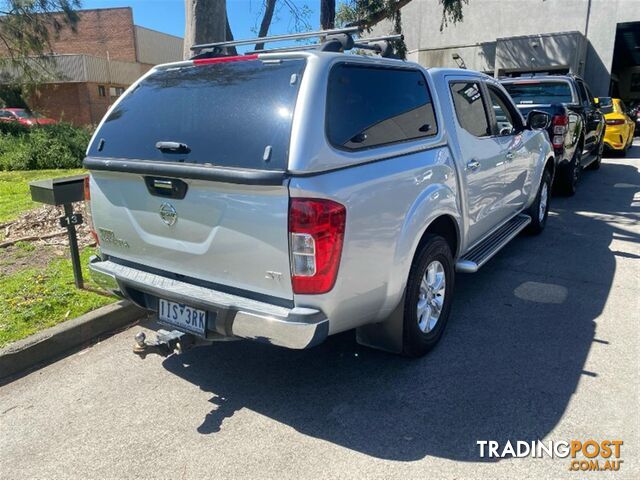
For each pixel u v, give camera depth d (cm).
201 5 681
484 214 479
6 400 346
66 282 498
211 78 328
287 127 279
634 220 757
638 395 327
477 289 510
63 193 446
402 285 333
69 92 3145
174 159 312
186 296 306
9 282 499
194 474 273
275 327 277
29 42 1819
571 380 346
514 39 2200
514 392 334
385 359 382
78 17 1947
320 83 291
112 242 359
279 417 319
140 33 3962
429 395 335
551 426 300
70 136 1412
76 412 331
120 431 311
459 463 274
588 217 784
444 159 388
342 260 283
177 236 315
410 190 336
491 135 489
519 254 614
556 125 800
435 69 425
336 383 353
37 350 390
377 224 305
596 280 525
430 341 382
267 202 273
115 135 353
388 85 350
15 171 1262
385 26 2361
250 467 277
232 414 324
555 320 437
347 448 289
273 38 368
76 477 275
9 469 282
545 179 680
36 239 638
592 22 2266
